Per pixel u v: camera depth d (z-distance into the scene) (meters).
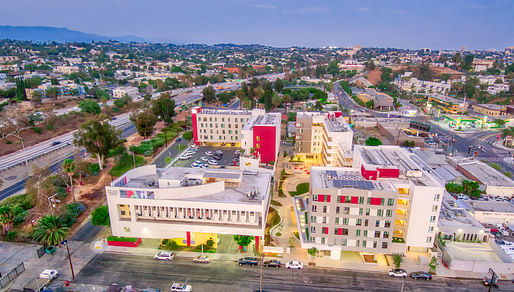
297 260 81.62
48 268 78.88
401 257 81.06
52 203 100.25
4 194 115.94
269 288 72.00
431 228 78.12
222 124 174.75
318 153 158.88
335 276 76.06
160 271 77.88
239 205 79.62
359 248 79.38
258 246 84.75
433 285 72.94
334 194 75.69
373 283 73.62
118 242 87.12
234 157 159.00
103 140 137.38
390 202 74.56
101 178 132.88
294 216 103.62
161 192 81.81
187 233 86.25
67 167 105.75
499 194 123.19
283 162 154.75
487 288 72.12
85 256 83.50
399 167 90.44
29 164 146.25
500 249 79.25
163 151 170.00
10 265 79.69
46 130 196.38
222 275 76.50
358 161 101.00
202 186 84.38
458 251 81.38
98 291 71.31
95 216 88.19
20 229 93.81
